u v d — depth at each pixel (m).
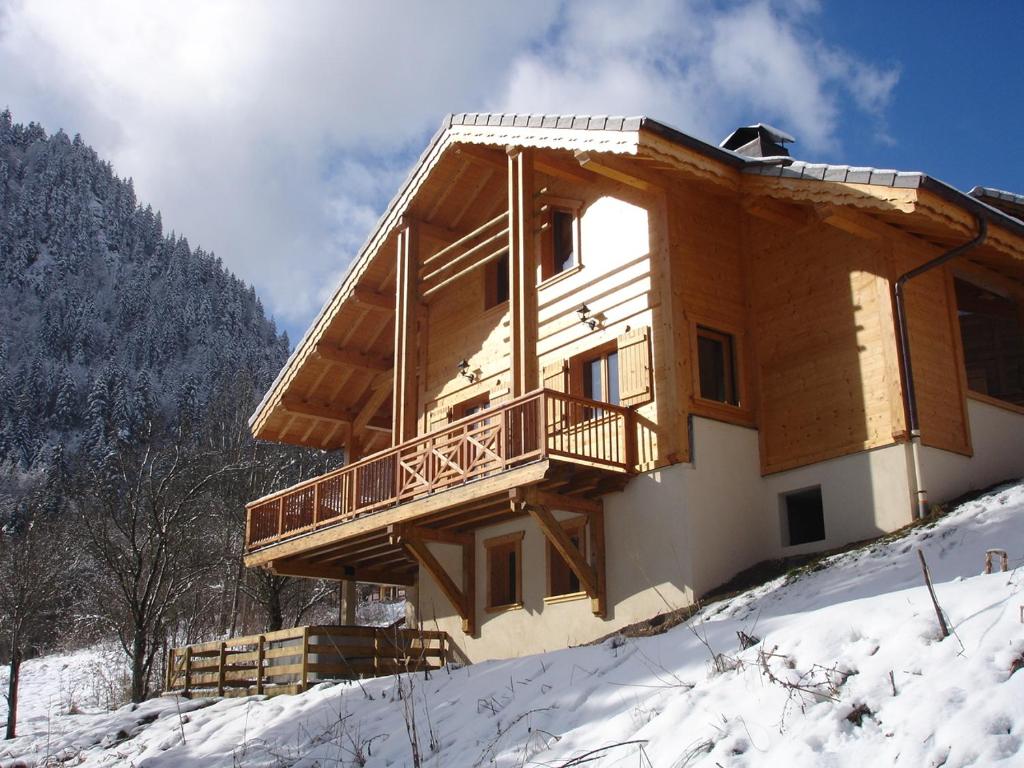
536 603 14.38
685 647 7.23
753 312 14.08
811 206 13.55
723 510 12.78
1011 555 9.17
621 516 13.20
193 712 11.79
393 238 17.50
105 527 21.00
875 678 5.29
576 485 13.09
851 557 10.93
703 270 13.77
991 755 4.32
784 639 6.28
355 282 18.03
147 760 9.78
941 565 9.62
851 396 12.68
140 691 18.69
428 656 14.75
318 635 12.62
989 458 12.96
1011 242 12.25
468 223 17.73
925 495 11.80
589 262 14.73
